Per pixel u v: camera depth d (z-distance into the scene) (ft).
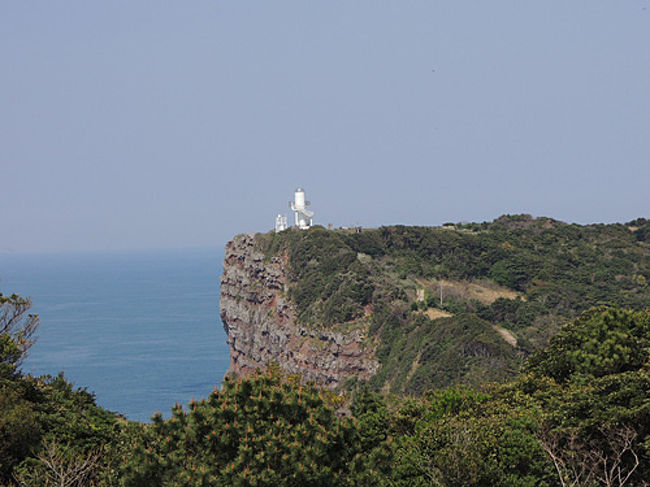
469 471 222.69
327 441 183.42
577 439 242.37
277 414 190.08
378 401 290.56
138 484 181.88
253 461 176.04
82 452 229.25
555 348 328.90
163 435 192.13
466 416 273.13
